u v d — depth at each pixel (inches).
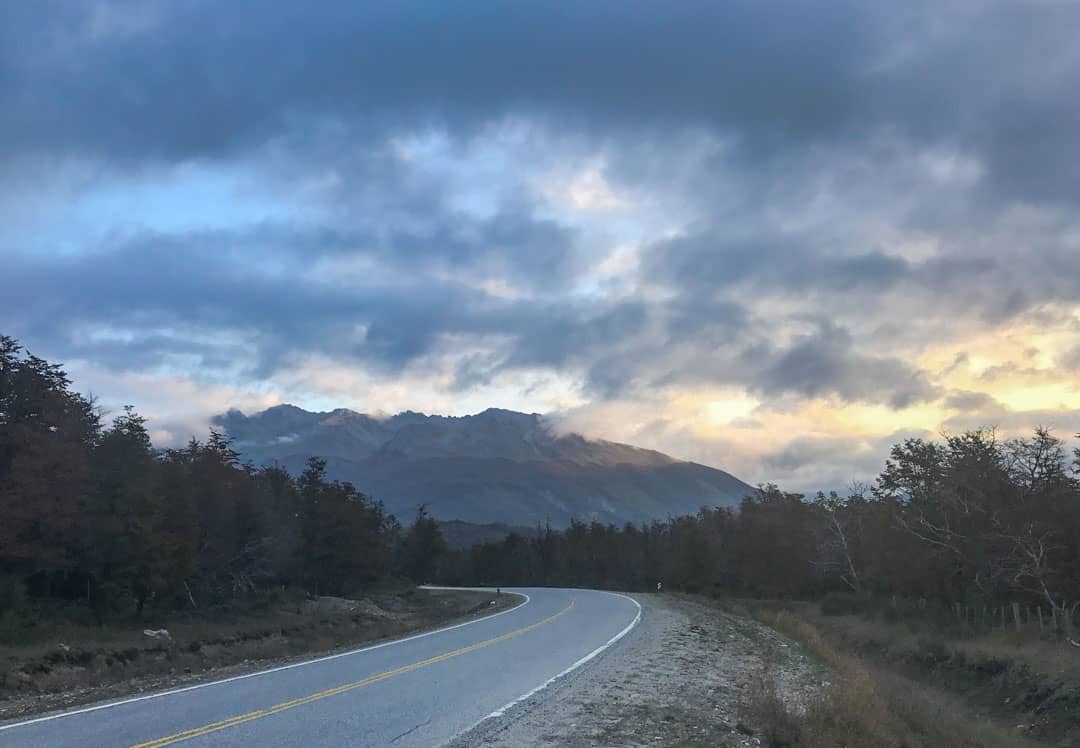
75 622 1327.5
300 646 948.6
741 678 592.4
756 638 949.8
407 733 366.3
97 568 1504.7
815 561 2504.9
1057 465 1453.0
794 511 2721.5
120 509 1496.1
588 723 400.8
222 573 2028.8
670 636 908.6
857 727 407.5
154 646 968.3
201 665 770.8
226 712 417.4
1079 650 978.1
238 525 2060.8
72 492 1444.4
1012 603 1357.0
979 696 970.7
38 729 372.2
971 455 1542.8
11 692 590.2
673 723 407.5
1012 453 1498.5
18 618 1138.0
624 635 900.0
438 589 3334.2
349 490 2832.2
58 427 1487.5
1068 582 1338.6
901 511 1774.1
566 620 1144.8
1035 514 1391.5
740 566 2839.6
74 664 812.0
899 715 493.7
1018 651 1039.0
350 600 2347.4
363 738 354.6
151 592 1567.4
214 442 2156.7
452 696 474.3
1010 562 1414.9
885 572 1883.6
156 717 402.6
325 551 2544.3
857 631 1596.9
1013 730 816.9
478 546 5000.0
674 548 3376.0
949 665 1112.8
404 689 501.4
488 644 800.3
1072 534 1354.6
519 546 4815.5
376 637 986.7
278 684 523.8
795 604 2298.2
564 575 4409.5
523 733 372.8
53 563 1412.4
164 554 1546.5
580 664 635.5
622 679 559.8
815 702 428.8
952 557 1610.5
